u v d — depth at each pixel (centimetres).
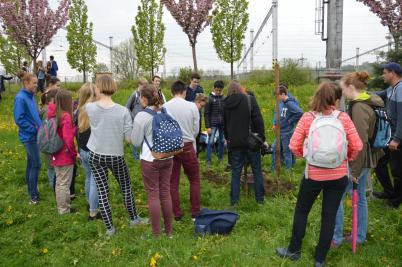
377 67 930
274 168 824
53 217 600
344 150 412
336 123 416
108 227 538
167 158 512
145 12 2277
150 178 511
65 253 495
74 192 691
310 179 431
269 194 692
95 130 513
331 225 436
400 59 912
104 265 465
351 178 470
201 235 537
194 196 591
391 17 1248
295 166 852
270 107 1477
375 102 489
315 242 502
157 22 2300
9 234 553
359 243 502
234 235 534
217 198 678
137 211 625
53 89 629
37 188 688
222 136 892
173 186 588
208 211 567
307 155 424
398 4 1234
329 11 1166
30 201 667
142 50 2300
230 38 2134
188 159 577
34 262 478
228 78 2588
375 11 1265
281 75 2131
